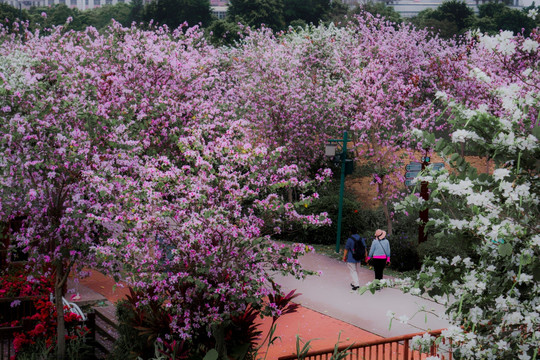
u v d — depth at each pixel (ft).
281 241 79.10
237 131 40.65
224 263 36.19
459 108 15.89
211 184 37.04
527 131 15.87
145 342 38.24
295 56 100.68
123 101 54.39
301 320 50.03
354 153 84.89
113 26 68.80
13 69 43.37
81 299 54.70
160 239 35.96
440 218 16.25
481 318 15.47
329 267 66.64
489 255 16.02
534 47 16.61
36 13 383.65
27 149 38.55
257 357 42.63
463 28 263.08
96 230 39.96
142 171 37.27
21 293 49.55
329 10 300.20
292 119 86.38
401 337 36.04
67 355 44.04
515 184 15.33
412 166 70.90
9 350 44.09
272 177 37.22
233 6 277.03
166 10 297.74
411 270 65.46
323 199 79.82
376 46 113.19
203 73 69.10
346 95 84.43
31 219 39.96
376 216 81.10
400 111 78.28
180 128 55.88
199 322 35.88
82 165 39.37
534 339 14.48
